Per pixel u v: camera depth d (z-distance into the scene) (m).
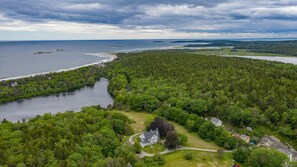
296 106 113.38
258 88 136.25
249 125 109.81
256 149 86.38
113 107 140.50
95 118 104.94
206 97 130.75
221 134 98.31
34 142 81.19
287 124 106.81
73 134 89.00
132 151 86.56
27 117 136.88
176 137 94.69
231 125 112.88
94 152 80.00
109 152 84.50
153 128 103.81
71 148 78.94
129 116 127.62
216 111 121.00
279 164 80.75
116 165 73.88
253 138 100.62
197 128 107.88
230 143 95.12
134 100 136.50
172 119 120.25
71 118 105.44
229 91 137.62
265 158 82.25
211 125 103.19
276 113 109.88
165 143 95.12
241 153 87.00
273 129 106.62
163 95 141.38
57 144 79.81
